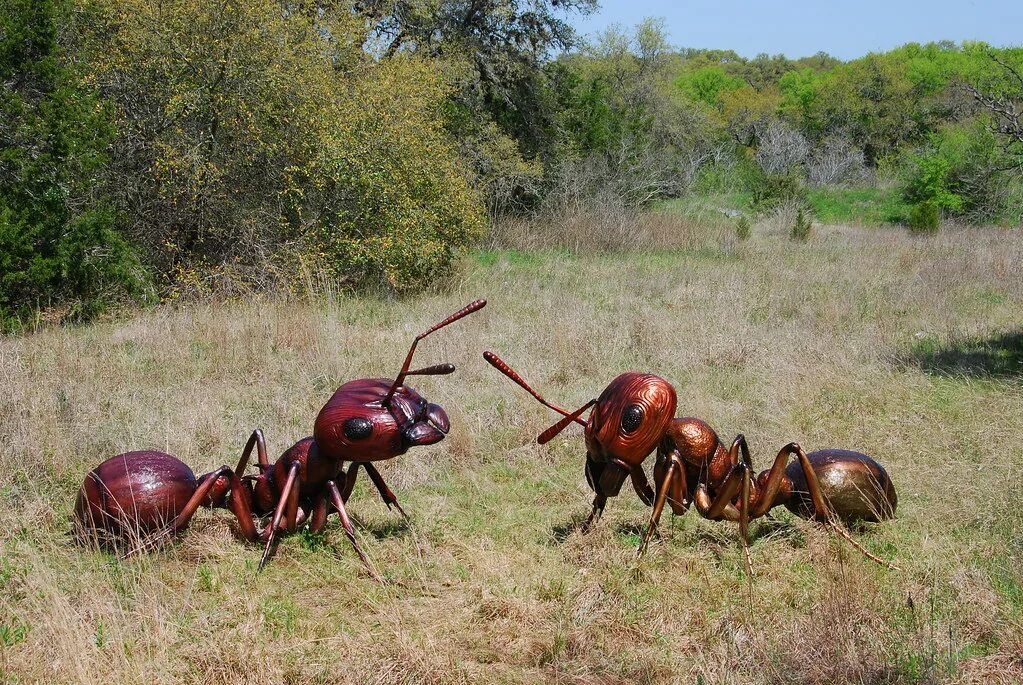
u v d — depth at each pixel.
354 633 4.68
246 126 14.95
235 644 4.43
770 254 22.19
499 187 25.03
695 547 5.71
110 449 7.09
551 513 6.34
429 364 9.91
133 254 13.70
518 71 26.73
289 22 15.40
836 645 4.34
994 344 11.60
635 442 5.26
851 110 48.38
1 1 12.73
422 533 5.85
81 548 5.44
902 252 21.16
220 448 7.36
